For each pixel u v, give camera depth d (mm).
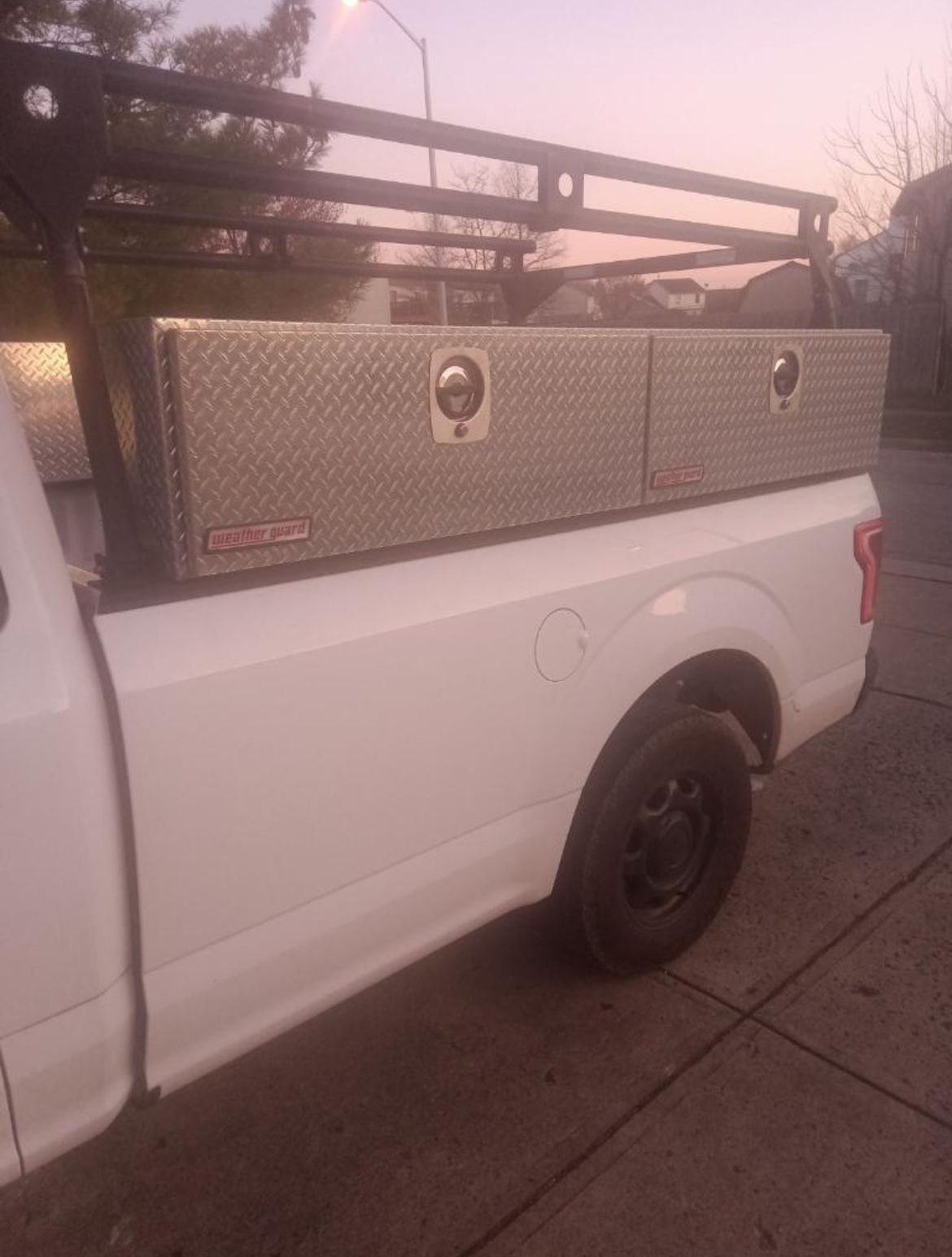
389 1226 2305
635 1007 2994
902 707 5164
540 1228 2289
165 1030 1928
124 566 1851
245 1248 2264
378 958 2297
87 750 1713
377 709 2131
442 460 2186
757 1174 2410
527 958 3230
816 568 3270
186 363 1746
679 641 2795
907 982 3080
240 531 1887
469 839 2408
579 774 2635
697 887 3180
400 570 2195
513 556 2408
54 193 1728
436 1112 2619
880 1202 2330
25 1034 1712
